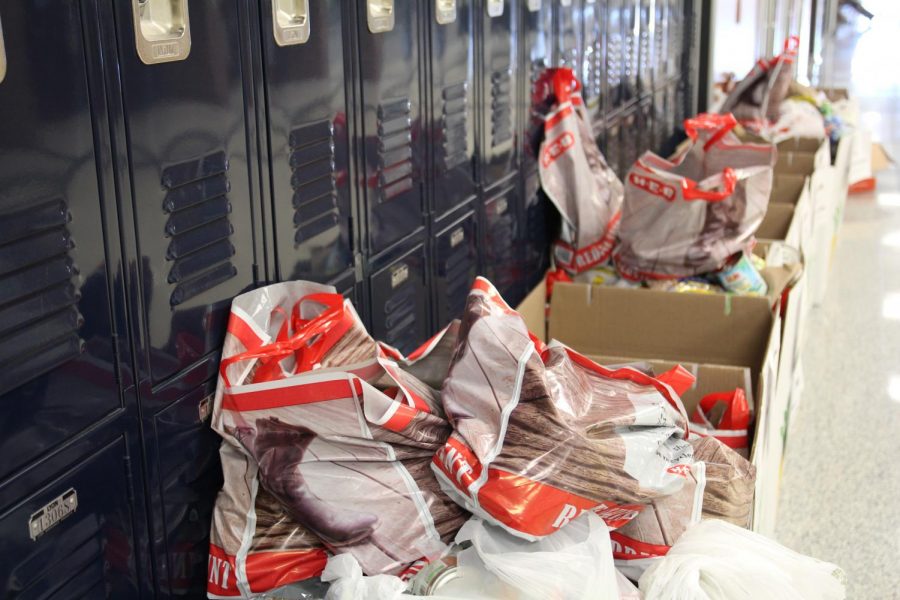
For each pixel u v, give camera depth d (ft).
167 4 4.87
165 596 5.30
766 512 8.00
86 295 4.48
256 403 5.37
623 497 5.52
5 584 4.24
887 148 26.43
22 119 4.04
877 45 37.14
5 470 4.17
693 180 10.10
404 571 5.41
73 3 4.25
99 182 4.48
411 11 7.21
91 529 4.71
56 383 4.38
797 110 16.44
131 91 4.61
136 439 4.93
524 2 9.43
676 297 9.07
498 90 9.04
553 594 5.15
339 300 5.81
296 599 5.36
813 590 5.73
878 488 10.21
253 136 5.53
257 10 5.44
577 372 6.16
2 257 4.01
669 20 15.51
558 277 10.45
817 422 11.64
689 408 8.24
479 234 9.01
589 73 11.64
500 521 5.31
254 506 5.43
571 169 10.36
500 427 5.52
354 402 5.32
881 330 14.28
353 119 6.56
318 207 6.24
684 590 5.45
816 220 14.08
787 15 23.75
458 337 5.98
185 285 5.13
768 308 8.79
